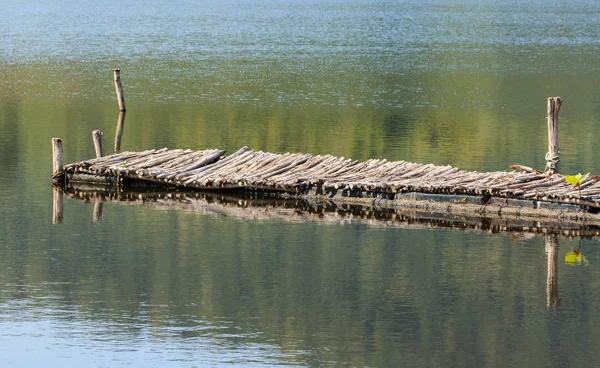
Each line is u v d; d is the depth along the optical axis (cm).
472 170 5306
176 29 15425
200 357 2797
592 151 5950
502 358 2809
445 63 10881
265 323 3048
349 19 17888
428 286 3394
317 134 6512
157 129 6694
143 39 13600
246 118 7175
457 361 2780
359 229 4075
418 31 15188
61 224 4134
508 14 19550
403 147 6056
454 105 7912
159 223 4162
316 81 9262
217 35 14325
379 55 11600
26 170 5188
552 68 10531
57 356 2806
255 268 3575
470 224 4159
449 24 16688
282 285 3403
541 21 17550
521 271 3550
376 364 2761
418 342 2911
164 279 3453
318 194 4503
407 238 3956
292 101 8031
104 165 4797
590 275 3500
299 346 2877
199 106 7744
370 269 3569
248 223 4162
